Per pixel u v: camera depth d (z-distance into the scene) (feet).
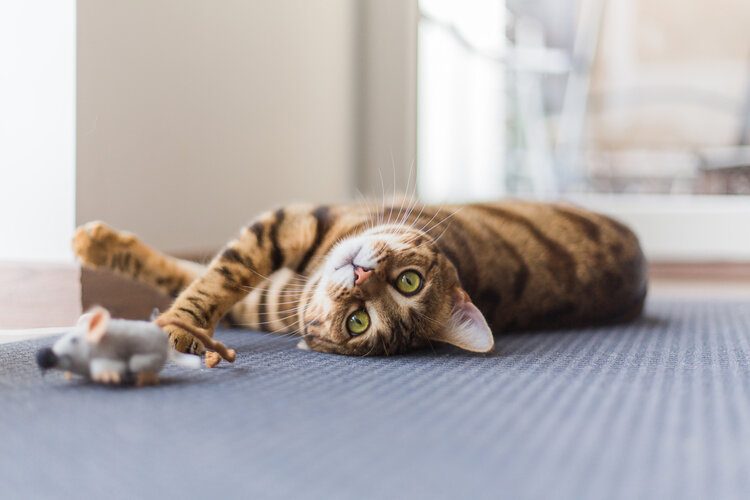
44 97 2.32
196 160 2.78
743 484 1.18
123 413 1.45
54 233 2.35
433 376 1.80
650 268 4.25
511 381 1.76
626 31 4.50
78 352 1.59
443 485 1.16
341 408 1.51
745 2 4.38
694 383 1.76
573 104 4.56
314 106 3.56
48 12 2.29
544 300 2.52
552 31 4.53
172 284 2.36
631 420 1.47
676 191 4.50
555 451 1.30
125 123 2.46
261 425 1.40
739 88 4.43
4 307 2.39
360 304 2.05
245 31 3.02
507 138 4.56
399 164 4.01
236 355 2.01
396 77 3.99
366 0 3.97
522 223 2.61
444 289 2.15
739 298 3.36
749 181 4.44
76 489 1.13
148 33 2.52
